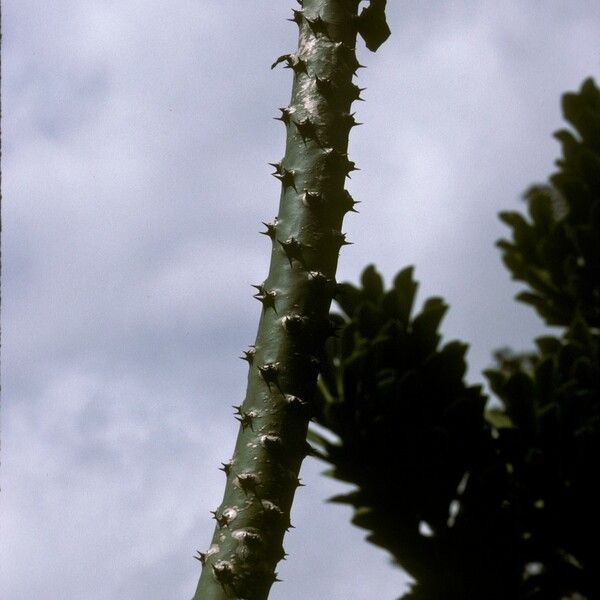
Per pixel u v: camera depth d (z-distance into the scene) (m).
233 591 1.24
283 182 1.47
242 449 1.33
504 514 3.82
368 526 3.94
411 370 4.07
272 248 1.45
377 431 4.03
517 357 4.52
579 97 4.82
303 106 1.49
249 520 1.28
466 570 3.77
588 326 4.54
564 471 3.90
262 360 1.36
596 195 4.58
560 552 3.85
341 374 4.14
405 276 4.43
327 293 1.41
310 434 4.14
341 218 1.47
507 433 4.00
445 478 3.97
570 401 3.98
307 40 1.55
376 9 1.62
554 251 4.58
